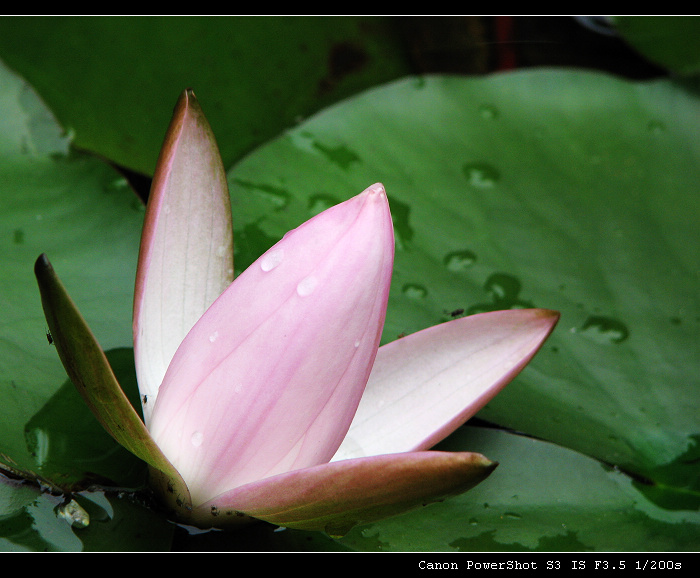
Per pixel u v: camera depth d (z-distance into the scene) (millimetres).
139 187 505
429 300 487
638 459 466
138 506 439
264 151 514
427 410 448
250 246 487
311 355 425
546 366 479
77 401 449
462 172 521
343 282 423
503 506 455
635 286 499
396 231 502
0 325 456
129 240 483
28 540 429
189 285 445
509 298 491
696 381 480
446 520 451
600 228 512
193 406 430
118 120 514
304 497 425
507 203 515
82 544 431
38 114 500
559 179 524
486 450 464
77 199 487
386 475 419
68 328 412
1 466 434
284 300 425
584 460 464
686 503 459
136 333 437
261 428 429
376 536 446
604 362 481
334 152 519
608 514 456
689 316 494
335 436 434
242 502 431
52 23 522
